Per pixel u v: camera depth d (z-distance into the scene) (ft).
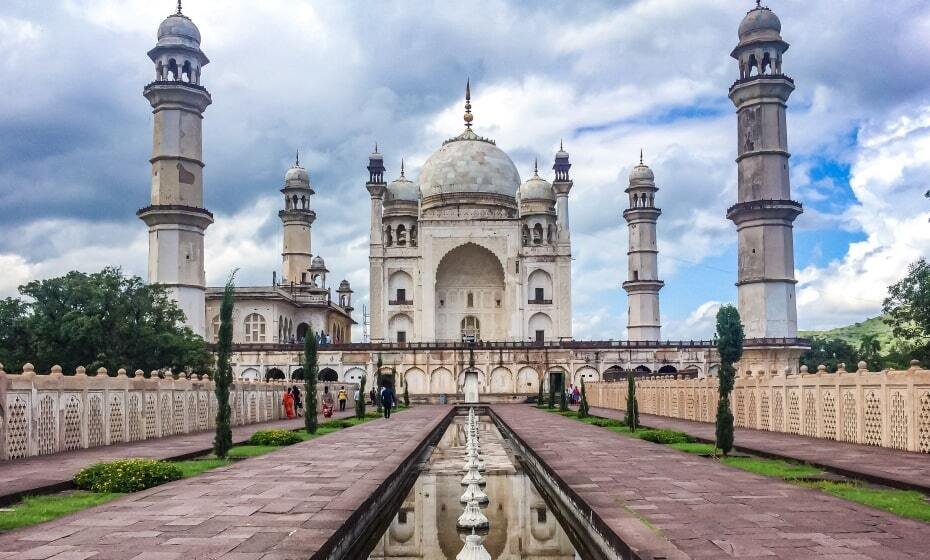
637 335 283.18
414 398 231.30
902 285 155.94
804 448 67.92
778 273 210.18
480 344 235.40
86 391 73.87
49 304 154.40
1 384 61.26
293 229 297.33
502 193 287.69
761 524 33.53
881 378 69.00
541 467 61.82
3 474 52.03
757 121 213.05
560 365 234.17
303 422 126.52
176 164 203.62
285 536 31.96
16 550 29.43
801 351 211.82
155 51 205.36
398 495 56.03
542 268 265.13
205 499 41.60
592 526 37.29
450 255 272.51
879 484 47.42
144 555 28.60
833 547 29.12
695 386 119.44
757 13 218.18
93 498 43.70
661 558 27.66
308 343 100.53
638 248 286.25
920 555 27.84
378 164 273.54
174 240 201.67
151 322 167.22
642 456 63.52
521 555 38.47
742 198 215.72
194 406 100.58
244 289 250.98
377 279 263.90
